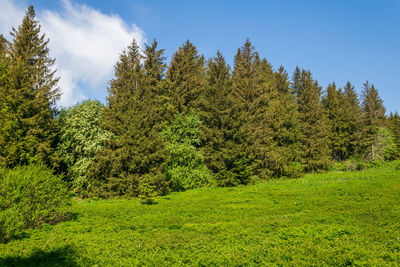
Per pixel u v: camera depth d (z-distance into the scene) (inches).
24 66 1158.3
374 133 2277.3
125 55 1549.0
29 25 1249.4
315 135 1737.2
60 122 1218.6
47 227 523.2
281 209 690.2
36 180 549.3
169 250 382.3
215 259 335.3
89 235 465.7
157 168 1084.5
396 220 494.6
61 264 327.3
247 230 477.4
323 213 602.9
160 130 1379.2
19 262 327.0
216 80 1504.7
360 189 906.1
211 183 1290.6
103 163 1054.4
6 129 965.8
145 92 1386.6
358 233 432.1
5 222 429.1
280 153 1545.3
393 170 1587.1
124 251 375.9
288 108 1798.7
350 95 2947.8
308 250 356.2
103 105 1331.2
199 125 1376.7
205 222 575.8
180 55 1624.0
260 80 1791.3
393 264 294.4
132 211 713.6
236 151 1310.3
